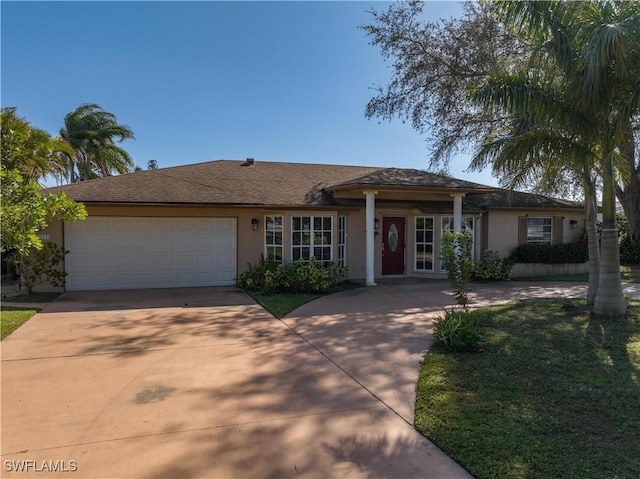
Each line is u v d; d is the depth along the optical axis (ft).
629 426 11.95
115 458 10.54
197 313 29.01
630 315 25.84
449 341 19.79
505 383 15.37
